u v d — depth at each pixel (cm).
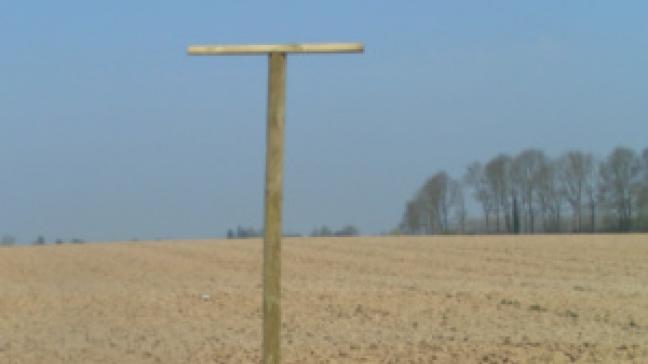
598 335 1895
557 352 1653
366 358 1658
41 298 2836
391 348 1767
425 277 3528
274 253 948
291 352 1739
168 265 4369
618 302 2508
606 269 3769
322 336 1966
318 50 937
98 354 1794
